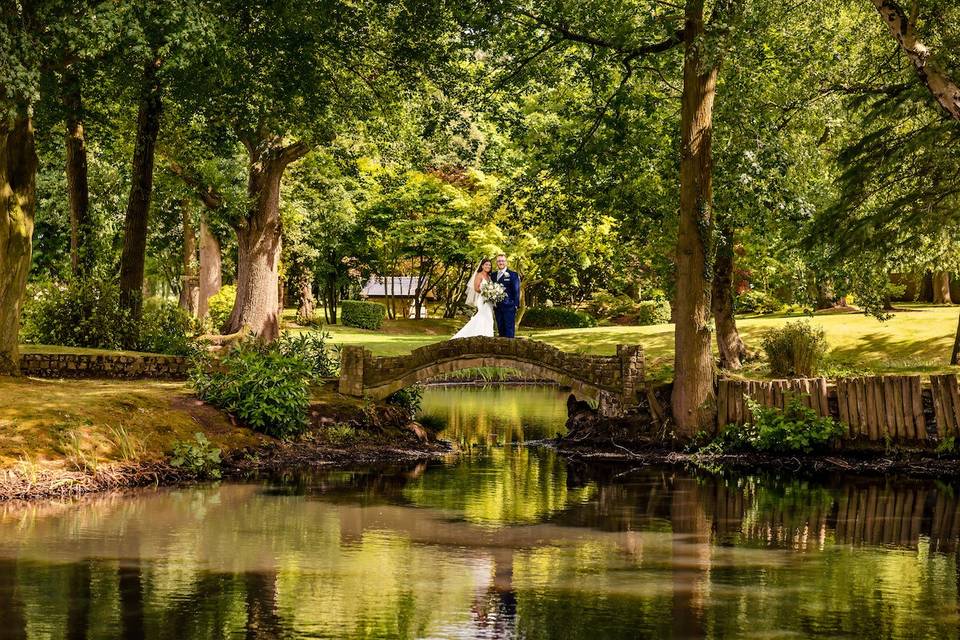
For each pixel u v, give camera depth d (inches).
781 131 912.9
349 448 764.0
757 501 592.4
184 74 860.0
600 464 762.8
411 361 841.5
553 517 532.7
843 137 978.7
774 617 343.0
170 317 1072.2
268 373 750.5
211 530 481.1
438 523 510.9
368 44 990.4
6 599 354.3
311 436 764.6
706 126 807.7
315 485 629.9
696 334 815.1
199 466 648.4
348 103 1013.8
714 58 749.9
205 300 1756.9
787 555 443.2
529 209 993.5
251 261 1277.1
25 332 987.9
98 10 634.8
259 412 730.2
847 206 806.5
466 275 2519.7
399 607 351.3
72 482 580.7
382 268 2428.6
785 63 903.7
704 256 813.9
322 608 348.8
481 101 959.0
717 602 362.0
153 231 1828.2
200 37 657.0
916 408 744.3
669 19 831.7
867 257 872.3
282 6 832.3
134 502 555.5
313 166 1355.8
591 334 1722.4
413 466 730.2
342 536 473.4
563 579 394.9
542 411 1186.0
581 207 991.0
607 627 330.0
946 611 351.6
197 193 1239.5
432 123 996.6
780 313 1743.4
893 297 1953.7
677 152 946.1
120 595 361.1
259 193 1269.7
